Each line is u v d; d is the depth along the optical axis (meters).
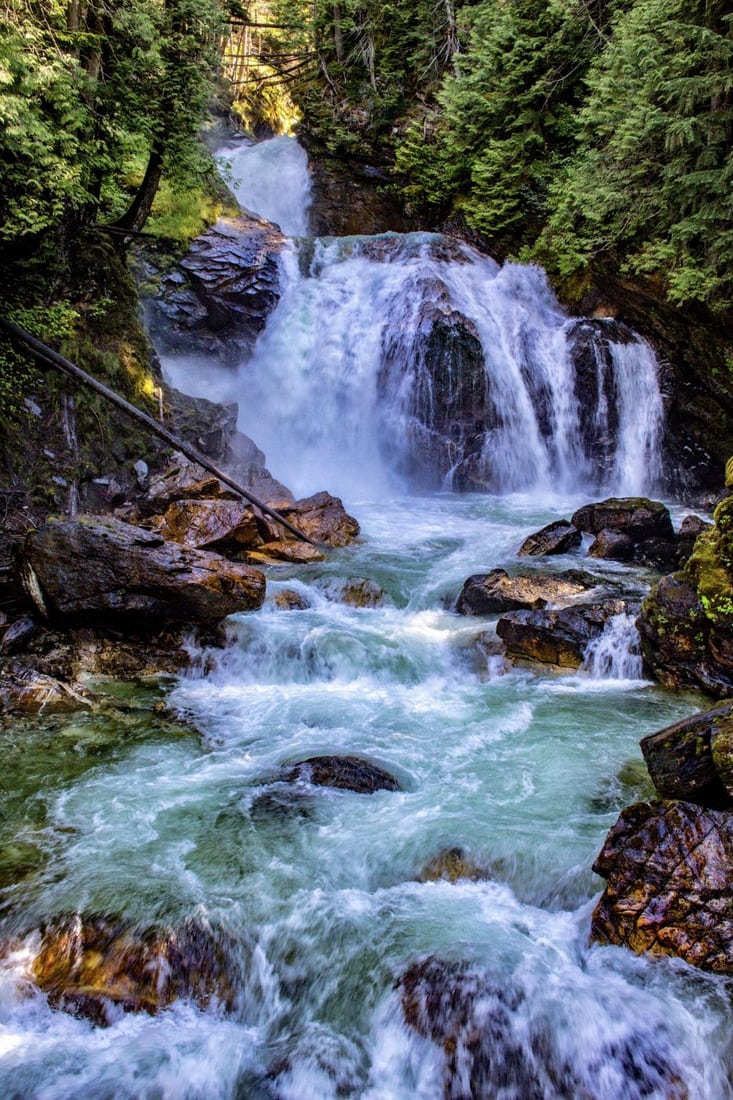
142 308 14.72
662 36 14.09
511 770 5.88
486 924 4.32
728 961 3.81
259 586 8.41
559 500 15.91
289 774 5.76
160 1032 3.83
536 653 8.01
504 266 18.94
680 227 13.92
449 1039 3.65
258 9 28.48
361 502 15.12
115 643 7.94
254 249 17.12
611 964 3.96
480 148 20.34
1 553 9.14
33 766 5.90
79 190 10.63
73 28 10.78
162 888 4.50
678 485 16.83
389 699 7.39
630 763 5.90
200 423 13.19
